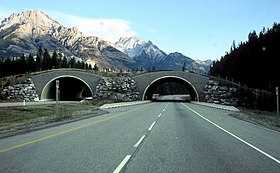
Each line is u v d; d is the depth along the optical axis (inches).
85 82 3024.1
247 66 4069.9
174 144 447.5
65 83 3422.7
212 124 802.8
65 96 3663.9
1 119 872.3
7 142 452.4
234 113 1453.0
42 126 705.0
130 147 414.9
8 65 4904.0
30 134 554.9
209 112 1400.1
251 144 463.8
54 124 756.0
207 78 2947.8
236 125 803.4
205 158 345.4
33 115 1059.3
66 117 990.4
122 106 2117.4
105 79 3021.7
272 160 340.8
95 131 606.9
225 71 5022.1
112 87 2997.0
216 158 346.9
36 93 2950.3
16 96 2893.7
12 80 3031.5
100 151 381.1
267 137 564.1
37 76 2999.5
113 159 332.2
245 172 282.2
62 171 274.4
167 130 634.2
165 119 938.7
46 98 3139.8
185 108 1763.0
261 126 826.8
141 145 433.4
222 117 1103.0
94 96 2979.8
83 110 1528.1
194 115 1159.0
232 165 310.8
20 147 406.0
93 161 320.2
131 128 669.3
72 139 488.7
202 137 534.0
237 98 2726.4
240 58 4308.6
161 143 455.2
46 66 5590.6
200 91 2933.1
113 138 504.1
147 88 3065.9
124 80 3056.1
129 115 1132.5
